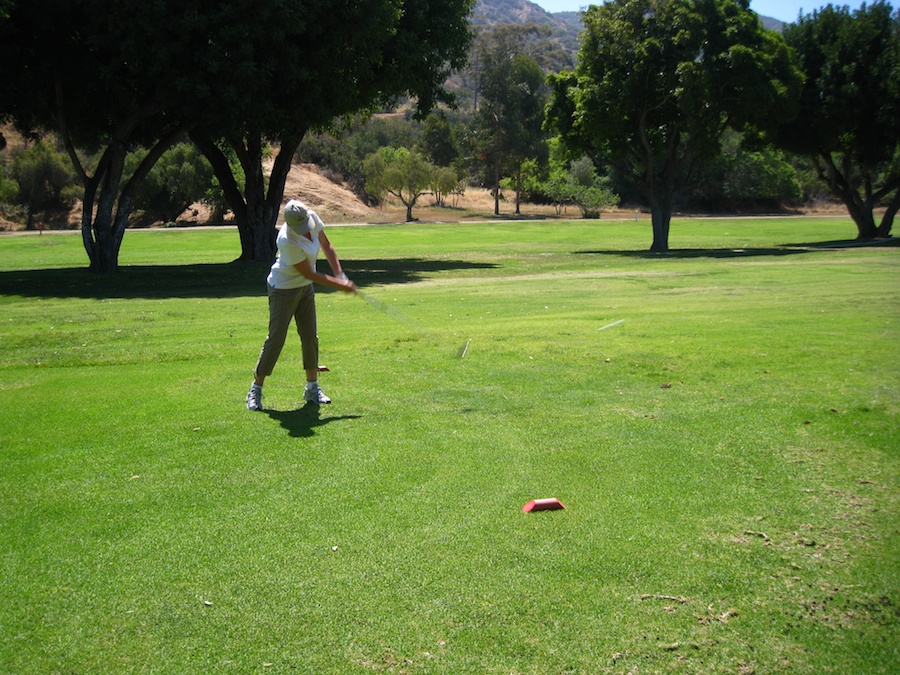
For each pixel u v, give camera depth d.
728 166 91.50
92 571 3.92
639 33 36.41
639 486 4.95
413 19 29.70
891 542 4.17
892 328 11.06
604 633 3.39
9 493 4.86
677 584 3.78
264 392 7.27
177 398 7.07
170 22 21.98
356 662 3.21
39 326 12.69
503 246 43.72
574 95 37.72
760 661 3.20
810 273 22.16
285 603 3.62
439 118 104.44
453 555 4.05
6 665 3.19
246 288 20.17
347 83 26.23
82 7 22.27
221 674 3.14
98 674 3.14
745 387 7.39
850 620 3.48
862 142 42.16
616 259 30.66
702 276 21.75
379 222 81.38
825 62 41.31
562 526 4.38
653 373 8.02
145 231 62.31
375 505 4.67
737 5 36.41
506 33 93.12
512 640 3.34
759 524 4.41
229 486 4.96
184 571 3.91
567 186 88.75
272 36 22.59
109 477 5.11
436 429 6.11
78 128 28.23
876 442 5.73
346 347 9.65
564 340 10.04
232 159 64.06
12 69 23.20
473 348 9.45
